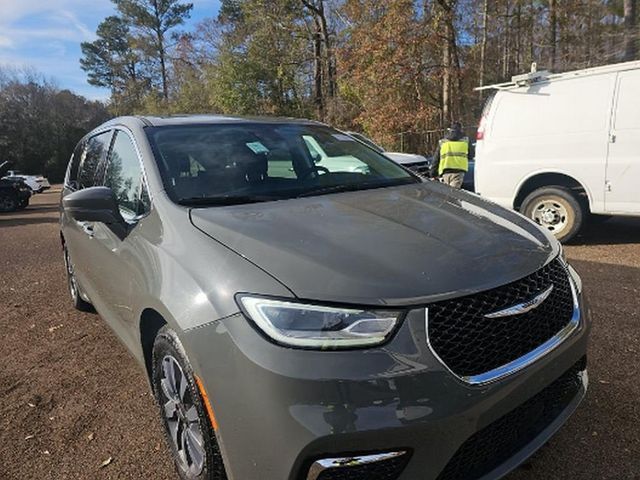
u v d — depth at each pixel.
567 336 2.26
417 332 1.87
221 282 2.07
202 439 2.16
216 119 3.64
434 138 21.94
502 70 27.61
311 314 1.87
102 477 2.64
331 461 1.79
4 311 5.35
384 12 21.72
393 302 1.88
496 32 27.83
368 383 1.79
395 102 21.94
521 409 2.10
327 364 1.81
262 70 30.64
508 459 2.11
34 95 59.03
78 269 4.27
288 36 30.33
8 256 8.54
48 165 58.16
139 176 3.06
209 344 2.00
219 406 1.97
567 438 2.69
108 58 64.69
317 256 2.08
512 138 6.95
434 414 1.82
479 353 1.94
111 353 4.12
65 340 4.45
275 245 2.18
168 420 2.58
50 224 12.97
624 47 21.36
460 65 23.50
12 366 3.99
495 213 2.79
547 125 6.67
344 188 3.18
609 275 5.34
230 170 3.09
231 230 2.34
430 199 2.94
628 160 6.11
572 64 23.69
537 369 2.07
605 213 6.39
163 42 54.12
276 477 1.85
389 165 3.72
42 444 2.95
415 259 2.08
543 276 2.24
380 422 1.78
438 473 1.87
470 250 2.19
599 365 3.41
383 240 2.24
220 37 41.34
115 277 3.01
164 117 3.64
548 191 6.78
